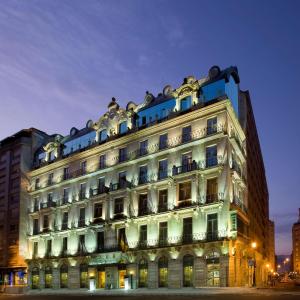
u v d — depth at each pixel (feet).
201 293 120.98
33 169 236.84
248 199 190.39
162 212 157.89
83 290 175.94
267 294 107.14
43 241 215.72
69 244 197.88
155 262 157.48
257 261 207.51
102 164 195.11
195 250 145.48
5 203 242.99
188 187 155.33
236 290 124.16
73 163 211.00
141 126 180.45
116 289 164.76
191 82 167.73
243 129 184.96
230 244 137.90
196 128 158.10
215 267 139.95
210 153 152.87
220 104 150.30
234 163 157.28
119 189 176.96
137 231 168.25
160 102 181.06
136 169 176.14
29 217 227.81
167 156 165.68
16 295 164.04
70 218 201.57
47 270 207.41
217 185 147.02
